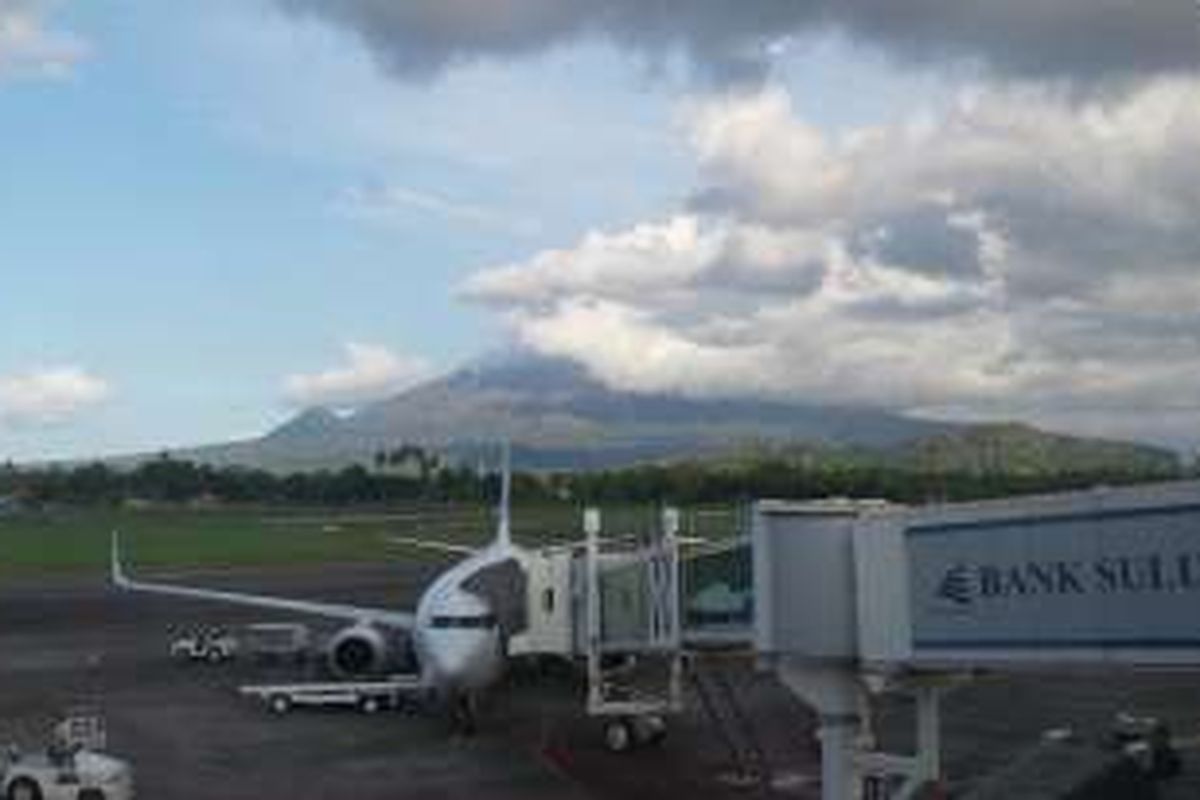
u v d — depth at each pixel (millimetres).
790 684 44500
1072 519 37906
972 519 40094
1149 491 36531
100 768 60500
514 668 84438
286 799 59812
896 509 42156
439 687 72750
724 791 59688
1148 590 36500
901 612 41750
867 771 44969
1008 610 39312
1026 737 70312
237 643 104562
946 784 56875
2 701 86188
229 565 176750
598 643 69688
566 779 62406
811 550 43969
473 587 74812
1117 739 58344
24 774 60750
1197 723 73062
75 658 104562
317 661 98625
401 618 92125
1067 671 40125
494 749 68750
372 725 75688
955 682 43688
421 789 61000
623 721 68812
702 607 59250
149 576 164000
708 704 74125
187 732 74812
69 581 164000
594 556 69938
